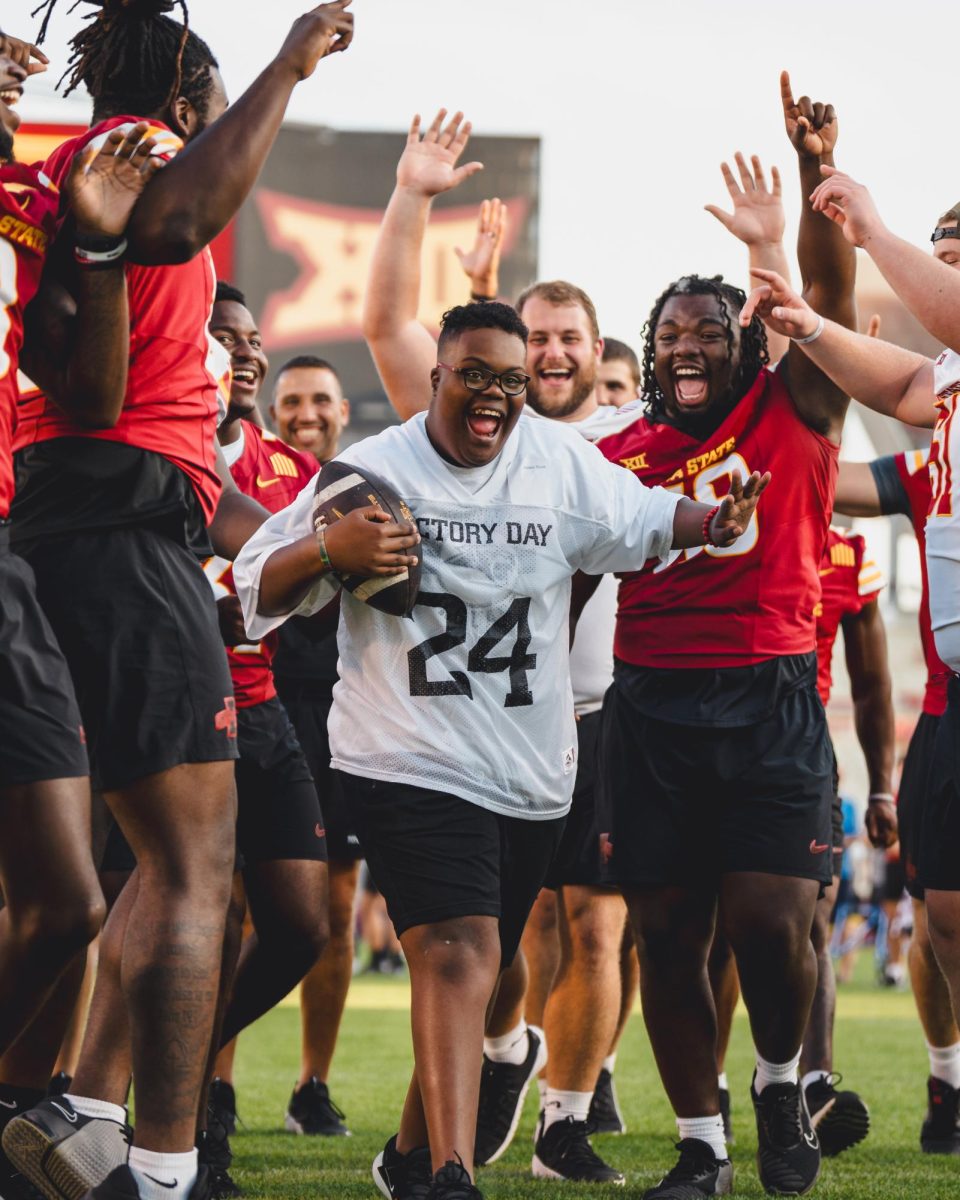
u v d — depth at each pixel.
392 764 9.07
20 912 7.48
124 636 7.89
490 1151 12.66
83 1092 8.46
